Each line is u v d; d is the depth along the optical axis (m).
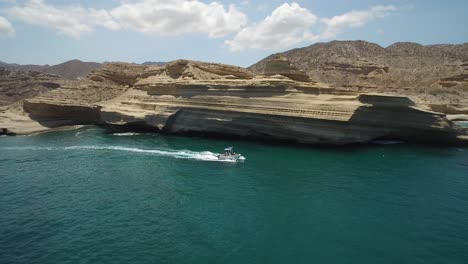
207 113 63.81
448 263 23.17
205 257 24.00
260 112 57.53
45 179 41.25
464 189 36.47
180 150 55.19
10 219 30.16
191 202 33.66
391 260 23.58
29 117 80.62
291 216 30.30
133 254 24.41
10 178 41.66
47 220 29.94
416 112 53.59
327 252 24.59
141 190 37.19
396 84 172.75
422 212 30.95
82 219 30.12
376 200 33.66
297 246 25.42
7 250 24.97
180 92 69.38
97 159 50.22
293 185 38.00
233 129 61.50
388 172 42.28
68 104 82.56
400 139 58.16
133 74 98.00
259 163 46.81
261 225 28.66
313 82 66.44
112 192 36.72
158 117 68.50
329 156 49.75
